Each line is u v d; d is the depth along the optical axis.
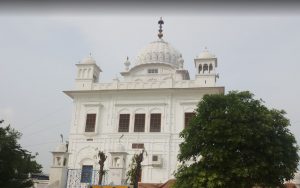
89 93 45.62
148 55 51.81
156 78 49.31
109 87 45.50
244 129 23.22
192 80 43.88
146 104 44.00
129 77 50.56
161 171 40.47
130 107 44.34
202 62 44.88
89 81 46.31
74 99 46.06
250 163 23.00
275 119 24.72
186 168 24.58
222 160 22.73
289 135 24.58
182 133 25.88
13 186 26.31
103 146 43.09
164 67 49.84
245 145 23.48
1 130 26.98
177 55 53.09
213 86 42.34
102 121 44.47
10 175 26.25
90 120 44.59
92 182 29.53
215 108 25.55
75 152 43.50
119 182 28.47
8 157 26.12
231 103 25.58
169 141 41.75
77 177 29.39
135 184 24.53
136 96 44.72
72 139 44.09
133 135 42.81
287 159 23.84
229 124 23.59
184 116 42.62
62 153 29.66
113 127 43.75
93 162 42.50
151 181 40.09
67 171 29.41
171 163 40.84
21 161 26.89
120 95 45.16
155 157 41.28
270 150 22.88
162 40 55.31
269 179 23.36
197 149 24.97
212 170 23.05
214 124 23.69
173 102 43.62
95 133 43.62
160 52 51.91
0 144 25.98
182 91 43.47
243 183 22.38
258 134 23.16
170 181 33.34
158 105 43.66
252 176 22.69
